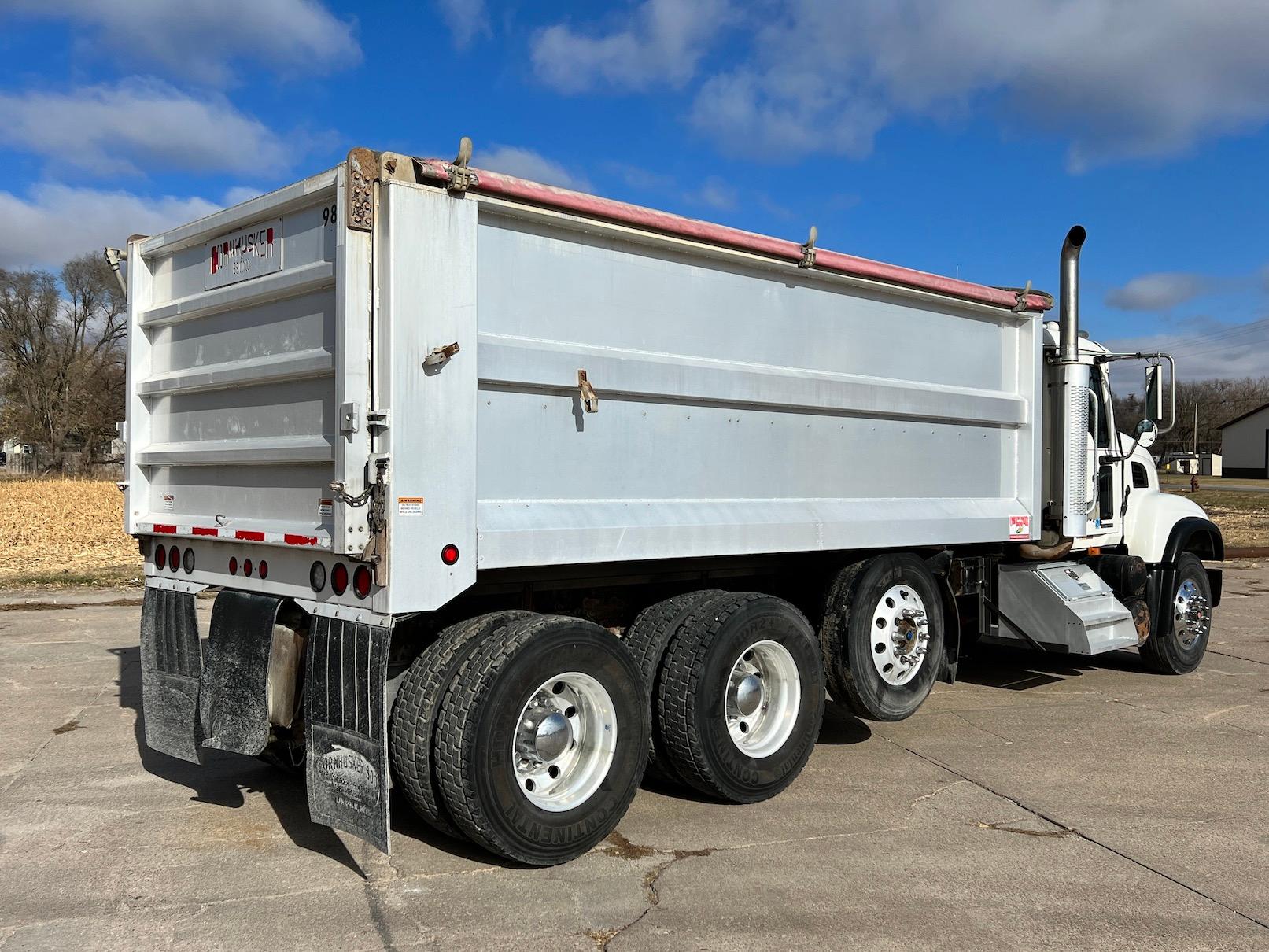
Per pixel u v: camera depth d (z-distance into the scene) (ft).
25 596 41.63
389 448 12.30
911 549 20.79
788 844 14.62
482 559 13.26
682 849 14.42
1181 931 11.87
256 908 12.28
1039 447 23.06
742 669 16.57
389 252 12.36
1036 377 22.86
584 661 13.97
